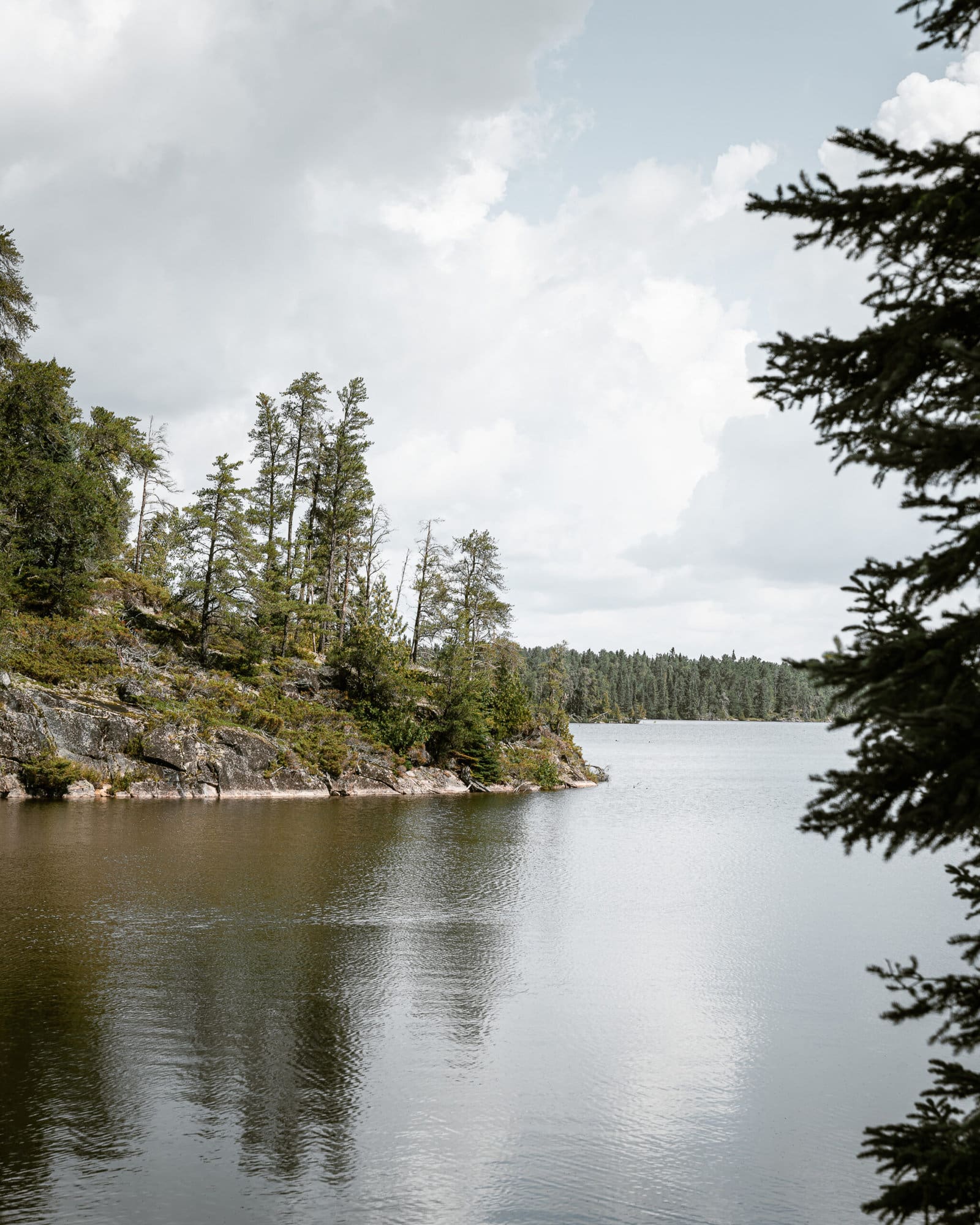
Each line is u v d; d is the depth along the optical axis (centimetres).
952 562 382
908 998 1327
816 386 474
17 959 1381
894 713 350
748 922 1834
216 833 2722
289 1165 798
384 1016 1198
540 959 1512
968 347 421
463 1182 781
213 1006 1202
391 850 2606
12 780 3322
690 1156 844
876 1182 798
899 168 425
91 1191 741
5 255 3200
